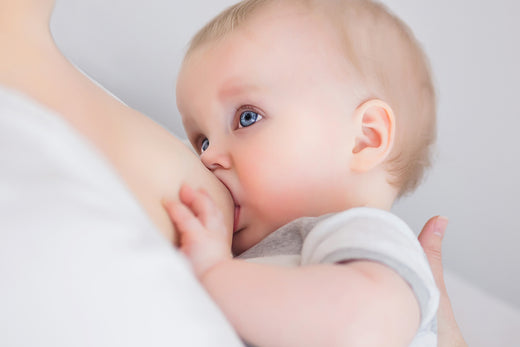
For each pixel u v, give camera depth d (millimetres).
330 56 897
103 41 1610
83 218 282
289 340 545
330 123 865
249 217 846
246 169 838
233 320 560
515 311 1646
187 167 643
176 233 583
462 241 1869
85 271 274
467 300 1627
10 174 276
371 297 557
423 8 1801
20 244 260
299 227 761
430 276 636
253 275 572
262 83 871
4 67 433
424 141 1016
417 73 996
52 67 478
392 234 655
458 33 1818
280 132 846
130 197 355
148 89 1685
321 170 852
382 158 876
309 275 568
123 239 299
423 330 755
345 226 660
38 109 338
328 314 544
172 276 322
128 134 551
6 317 253
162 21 1670
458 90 1828
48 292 262
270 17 925
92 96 522
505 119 1830
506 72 1814
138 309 290
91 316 272
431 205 1845
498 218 1860
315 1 955
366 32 949
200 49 932
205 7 1713
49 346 261
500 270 1871
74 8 1557
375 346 542
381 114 889
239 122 879
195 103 904
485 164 1841
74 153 325
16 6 473
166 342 297
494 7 1805
